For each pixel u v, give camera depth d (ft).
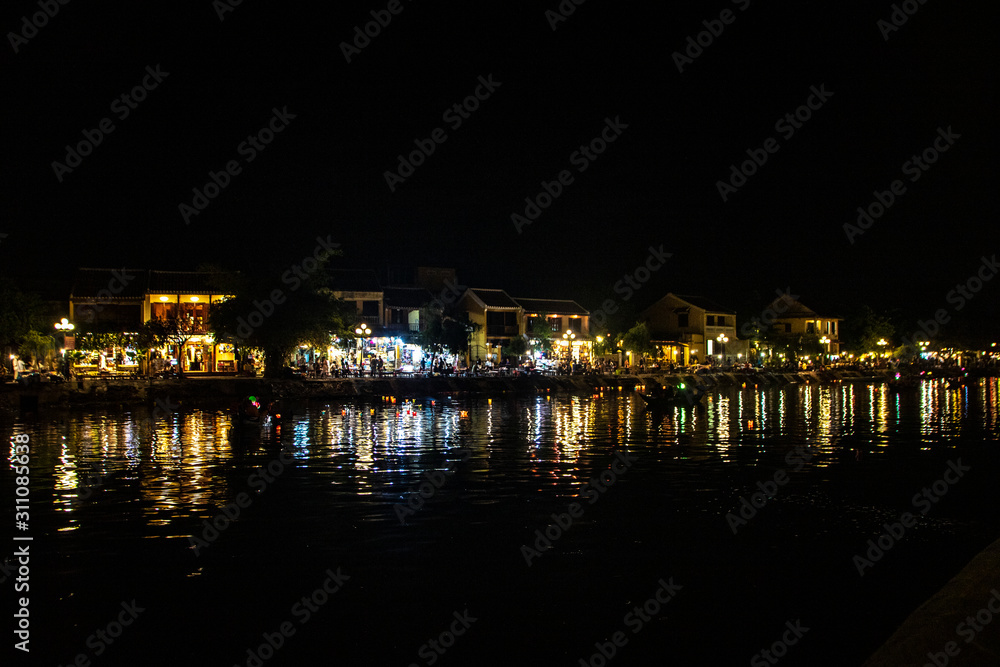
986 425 119.24
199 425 115.03
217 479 66.69
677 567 42.37
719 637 33.81
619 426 115.34
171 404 156.15
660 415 137.08
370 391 184.75
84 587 38.63
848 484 65.67
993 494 61.46
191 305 203.31
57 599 37.09
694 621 35.29
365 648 32.35
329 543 46.09
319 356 209.77
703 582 40.14
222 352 204.74
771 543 47.09
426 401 174.29
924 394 218.59
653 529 49.96
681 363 311.68
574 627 34.65
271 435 101.71
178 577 40.19
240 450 85.92
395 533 48.44
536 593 38.32
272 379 177.99
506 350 251.39
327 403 167.12
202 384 165.17
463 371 220.43
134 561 42.63
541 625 34.73
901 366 348.38
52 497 58.75
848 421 126.62
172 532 48.52
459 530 49.34
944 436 103.04
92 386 154.30
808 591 39.11
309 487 63.10
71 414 135.54
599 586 39.45
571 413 140.56
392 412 142.51
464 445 91.04
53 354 180.04
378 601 37.19
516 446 90.27
